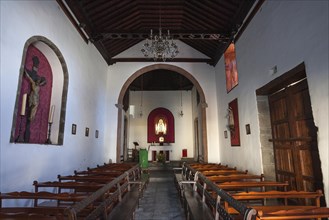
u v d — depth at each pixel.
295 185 4.14
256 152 5.32
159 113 15.71
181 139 15.24
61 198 2.70
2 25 3.23
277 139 4.83
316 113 3.19
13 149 3.41
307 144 3.83
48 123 4.98
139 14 7.68
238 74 6.65
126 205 3.62
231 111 7.27
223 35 7.23
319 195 2.83
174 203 5.59
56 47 4.86
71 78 5.61
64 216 2.00
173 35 7.31
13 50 3.45
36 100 4.29
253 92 5.52
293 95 4.26
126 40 8.87
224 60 8.20
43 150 4.25
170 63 9.56
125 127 14.05
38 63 4.62
